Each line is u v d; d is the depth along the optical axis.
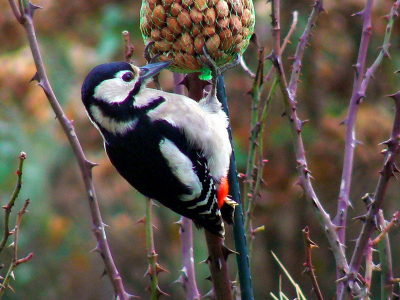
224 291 5.27
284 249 15.30
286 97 4.98
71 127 4.82
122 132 5.44
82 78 13.77
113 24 13.98
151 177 5.46
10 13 13.90
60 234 14.13
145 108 5.50
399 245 14.30
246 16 5.69
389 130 13.73
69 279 14.95
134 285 15.98
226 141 5.74
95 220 4.87
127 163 5.50
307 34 5.39
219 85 6.04
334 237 4.88
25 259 4.91
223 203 5.68
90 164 4.84
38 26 14.38
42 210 13.73
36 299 14.41
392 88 14.14
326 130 14.23
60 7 14.50
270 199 14.63
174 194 5.45
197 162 5.53
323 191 14.88
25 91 12.83
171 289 15.51
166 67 5.61
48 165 13.76
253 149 5.43
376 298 13.51
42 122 13.41
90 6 14.65
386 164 4.29
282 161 14.49
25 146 12.95
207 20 5.47
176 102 5.61
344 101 14.48
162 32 5.62
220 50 5.61
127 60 5.57
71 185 14.74
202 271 14.41
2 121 12.81
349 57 14.29
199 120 5.58
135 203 15.00
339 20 14.05
